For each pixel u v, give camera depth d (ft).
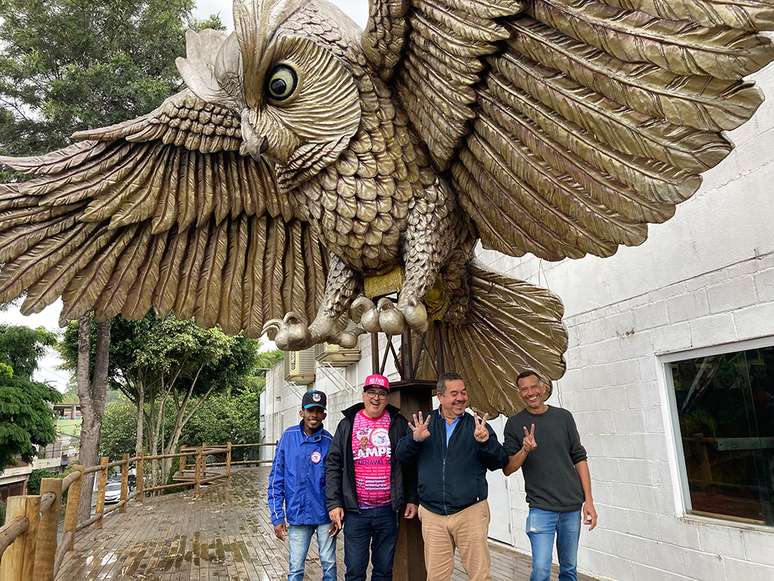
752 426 10.39
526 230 8.41
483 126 7.75
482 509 8.45
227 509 29.14
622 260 13.48
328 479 9.30
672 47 5.89
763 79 10.16
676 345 11.88
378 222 8.40
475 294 10.16
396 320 7.84
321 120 8.10
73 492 20.16
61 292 10.12
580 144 7.02
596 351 14.21
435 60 7.51
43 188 9.53
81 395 31.30
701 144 6.28
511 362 10.44
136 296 10.62
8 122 30.94
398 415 9.26
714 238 11.09
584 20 6.37
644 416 12.64
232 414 77.97
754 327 10.19
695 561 11.17
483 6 6.71
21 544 8.20
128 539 21.56
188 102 9.48
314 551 18.26
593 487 14.02
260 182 10.53
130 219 10.12
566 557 9.34
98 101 31.35
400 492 8.77
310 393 11.05
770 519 10.00
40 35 31.83
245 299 11.18
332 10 8.69
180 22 34.81
